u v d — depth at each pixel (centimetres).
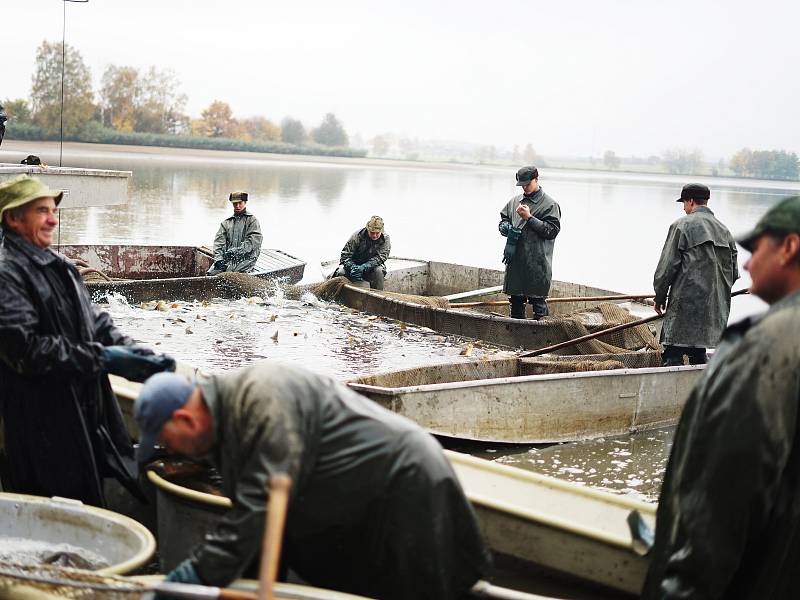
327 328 1057
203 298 1169
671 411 784
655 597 326
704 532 300
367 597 345
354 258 1255
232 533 298
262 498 297
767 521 305
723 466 296
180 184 4834
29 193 424
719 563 299
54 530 419
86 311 441
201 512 413
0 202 424
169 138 12812
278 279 1295
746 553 311
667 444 733
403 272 1481
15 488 445
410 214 3859
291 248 2306
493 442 686
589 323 1023
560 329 983
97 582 323
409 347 981
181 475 466
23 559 400
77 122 11288
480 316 1032
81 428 433
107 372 448
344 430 321
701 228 867
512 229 1109
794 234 309
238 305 1158
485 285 1491
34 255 427
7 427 436
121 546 403
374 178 7725
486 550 346
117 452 453
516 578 428
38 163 1245
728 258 880
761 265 316
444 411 656
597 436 739
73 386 431
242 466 306
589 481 638
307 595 332
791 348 293
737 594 314
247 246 1288
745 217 4022
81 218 2766
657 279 886
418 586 332
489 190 6469
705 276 868
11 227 429
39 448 433
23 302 415
